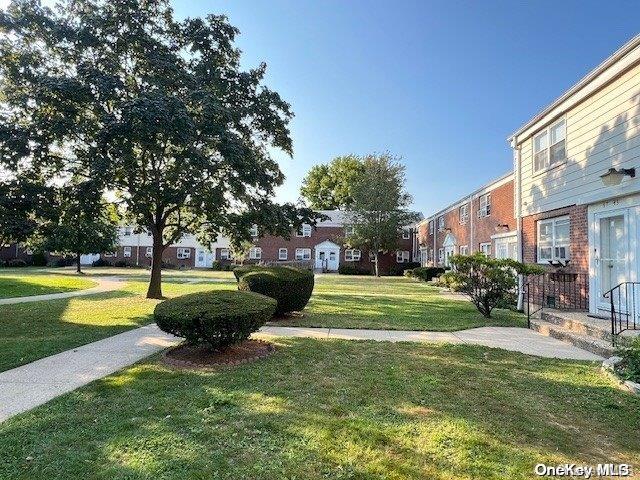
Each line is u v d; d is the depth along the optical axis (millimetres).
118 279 24953
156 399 4320
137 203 12523
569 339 7656
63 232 12258
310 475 2863
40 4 11961
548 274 10609
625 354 5117
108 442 3320
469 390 4738
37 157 11086
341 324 9422
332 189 55875
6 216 9516
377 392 4602
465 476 2883
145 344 7121
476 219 22953
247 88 14375
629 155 7848
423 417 3910
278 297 9641
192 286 20359
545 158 11297
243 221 14078
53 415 3883
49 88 10445
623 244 8219
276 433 3510
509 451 3270
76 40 12039
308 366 5656
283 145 15359
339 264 42812
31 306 12102
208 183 12805
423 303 14281
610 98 8422
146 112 9828
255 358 6020
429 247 35500
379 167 36000
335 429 3592
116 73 12086
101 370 5500
